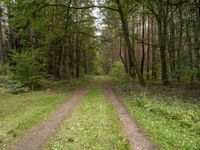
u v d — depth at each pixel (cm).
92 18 4866
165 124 1473
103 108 1938
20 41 4125
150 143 1159
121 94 2753
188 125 1427
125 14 3806
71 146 1121
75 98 2525
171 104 2017
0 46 4262
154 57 4791
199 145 1124
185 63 3728
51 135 1285
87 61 8925
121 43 6022
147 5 3547
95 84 4416
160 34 3569
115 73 7038
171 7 3662
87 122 1505
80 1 4819
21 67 3212
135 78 5097
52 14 3816
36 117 1655
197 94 2602
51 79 4338
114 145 1124
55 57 4575
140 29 5906
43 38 4184
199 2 2861
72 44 5650
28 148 1120
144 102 2058
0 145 1162
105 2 3738
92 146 1114
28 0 3259
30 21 3569
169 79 3669
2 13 4388
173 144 1128
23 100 2398
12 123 1520
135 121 1545
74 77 5634
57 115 1725
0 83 3253
